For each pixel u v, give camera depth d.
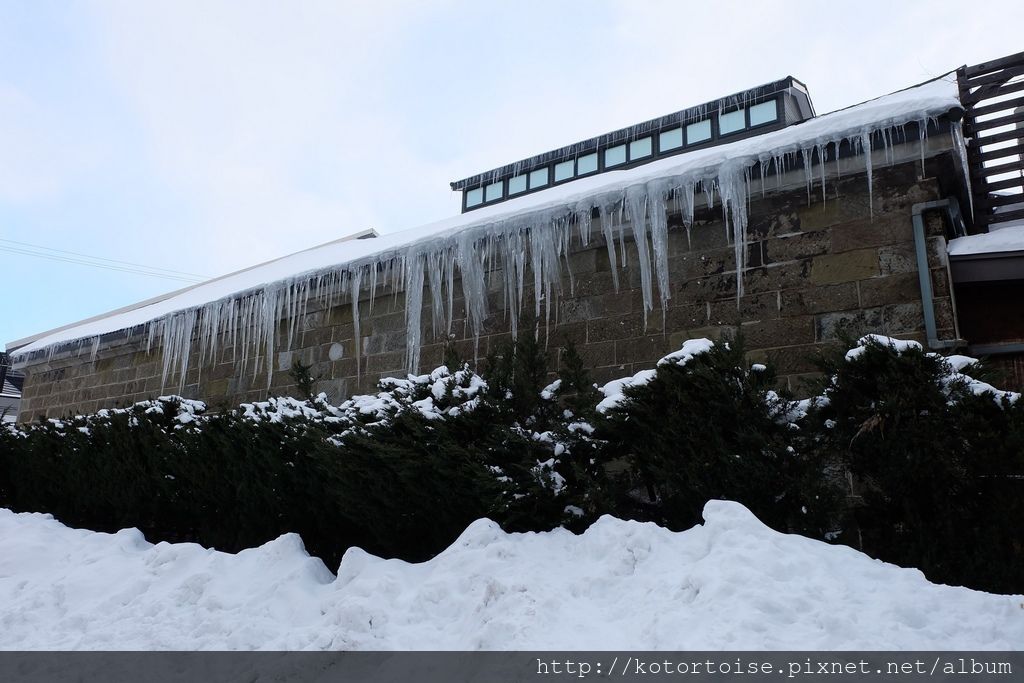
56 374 12.62
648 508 4.16
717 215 5.87
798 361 5.15
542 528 4.04
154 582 4.66
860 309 4.99
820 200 5.37
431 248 7.26
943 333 4.58
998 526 3.07
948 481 3.19
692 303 5.81
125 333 10.83
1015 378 4.71
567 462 4.26
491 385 4.61
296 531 5.32
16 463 8.10
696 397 3.78
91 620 4.28
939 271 4.72
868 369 3.47
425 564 3.87
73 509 7.34
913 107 4.82
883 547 3.38
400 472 4.29
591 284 6.48
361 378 7.97
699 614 2.67
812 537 3.44
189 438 5.90
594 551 3.46
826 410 3.64
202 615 4.04
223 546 5.76
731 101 17.42
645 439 4.01
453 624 3.22
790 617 2.58
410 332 7.50
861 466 3.50
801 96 17.33
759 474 3.47
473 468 3.98
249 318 9.20
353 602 3.43
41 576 5.36
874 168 5.14
